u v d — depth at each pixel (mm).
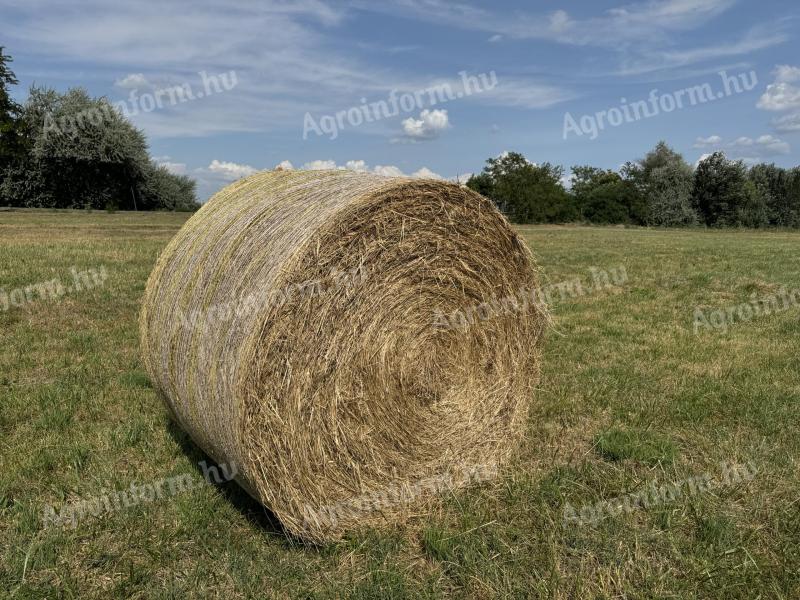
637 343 8250
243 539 3768
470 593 3344
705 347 8000
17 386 6203
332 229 3643
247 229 3977
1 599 3168
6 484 4266
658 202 57438
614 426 5398
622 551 3650
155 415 5508
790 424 5418
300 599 3264
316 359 3701
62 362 7004
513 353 4930
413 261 4172
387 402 4129
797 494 4254
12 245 15195
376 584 3367
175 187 53906
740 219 57500
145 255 14602
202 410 3861
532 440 5219
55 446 4820
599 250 21656
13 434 5094
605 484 4398
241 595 3309
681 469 4660
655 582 3379
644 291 12398
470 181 58562
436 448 4434
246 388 3406
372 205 3822
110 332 8352
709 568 3475
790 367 7117
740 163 57844
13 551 3568
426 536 3770
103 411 5602
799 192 60375
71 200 47156
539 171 56688
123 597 3273
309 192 4168
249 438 3465
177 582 3375
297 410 3625
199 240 4344
